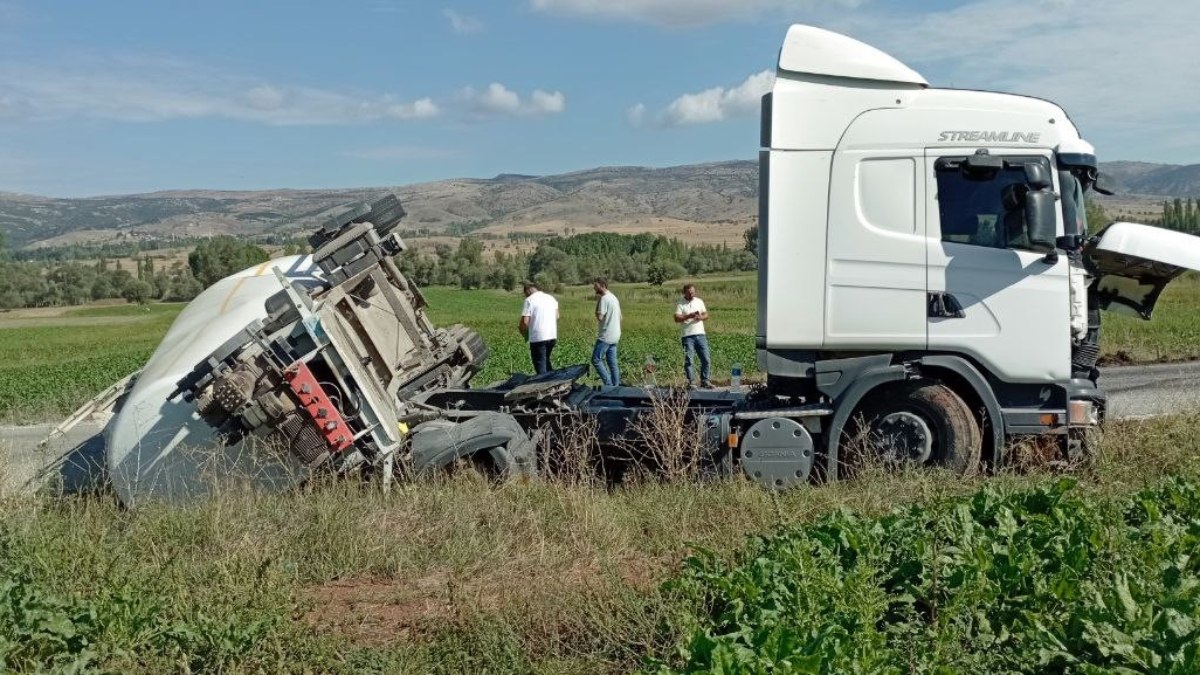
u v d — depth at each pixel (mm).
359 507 8086
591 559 7168
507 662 5547
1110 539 6191
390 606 6520
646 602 5910
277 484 8836
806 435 9109
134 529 7961
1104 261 9656
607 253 99875
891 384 9148
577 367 11281
